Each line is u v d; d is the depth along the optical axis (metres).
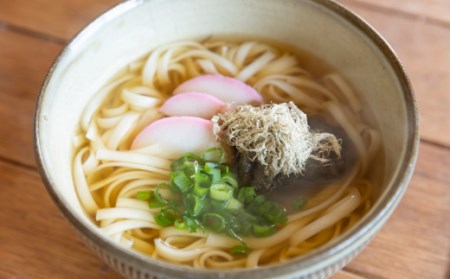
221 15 0.46
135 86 0.46
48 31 0.52
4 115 0.48
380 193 0.38
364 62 0.42
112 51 0.44
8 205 0.44
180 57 0.47
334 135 0.43
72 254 0.43
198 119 0.43
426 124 0.47
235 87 0.45
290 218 0.41
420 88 0.49
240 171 0.41
